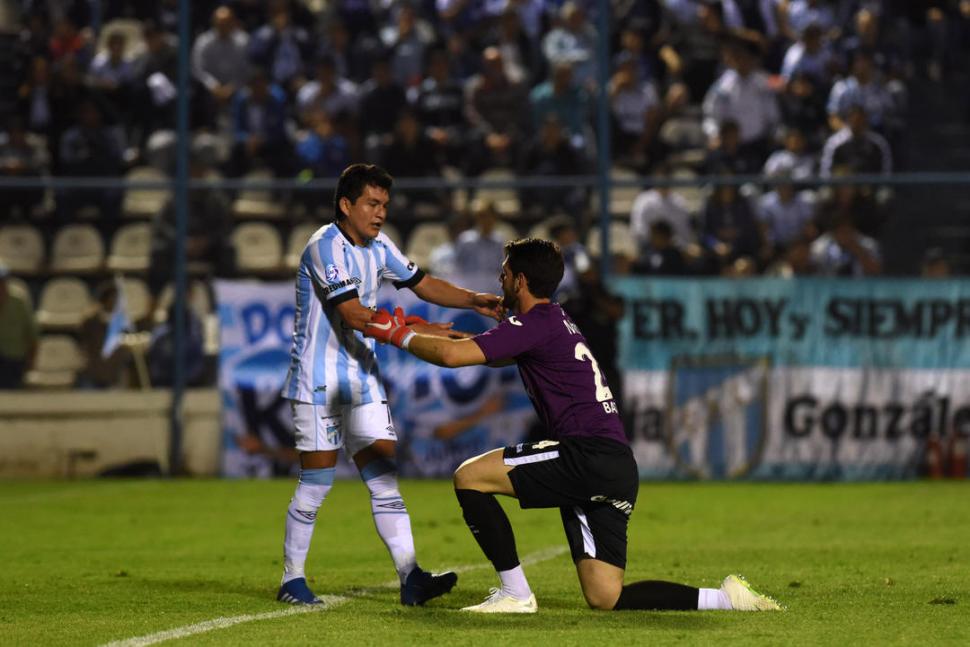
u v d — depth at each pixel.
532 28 70.06
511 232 61.19
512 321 23.41
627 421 54.19
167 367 56.75
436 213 61.78
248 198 64.62
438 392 55.09
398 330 23.64
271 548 35.72
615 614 23.12
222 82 68.44
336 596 26.02
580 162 60.78
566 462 22.95
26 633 21.64
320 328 25.23
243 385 55.78
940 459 54.91
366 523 41.53
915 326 55.06
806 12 70.38
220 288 55.88
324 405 25.14
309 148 64.31
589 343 49.53
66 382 62.62
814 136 64.44
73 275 64.50
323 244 24.81
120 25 72.19
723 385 54.53
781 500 47.75
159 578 29.22
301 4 70.81
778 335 54.78
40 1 70.69
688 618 22.69
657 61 69.56
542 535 38.12
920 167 67.94
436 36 71.38
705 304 54.69
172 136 67.19
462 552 34.31
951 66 68.69
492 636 20.83
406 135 61.59
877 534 38.28
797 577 29.06
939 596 25.89
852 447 54.69
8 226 64.62
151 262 58.84
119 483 54.03
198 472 56.12
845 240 58.16
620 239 64.06
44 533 39.28
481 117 64.12
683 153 68.38
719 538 37.47
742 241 57.47
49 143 65.00
